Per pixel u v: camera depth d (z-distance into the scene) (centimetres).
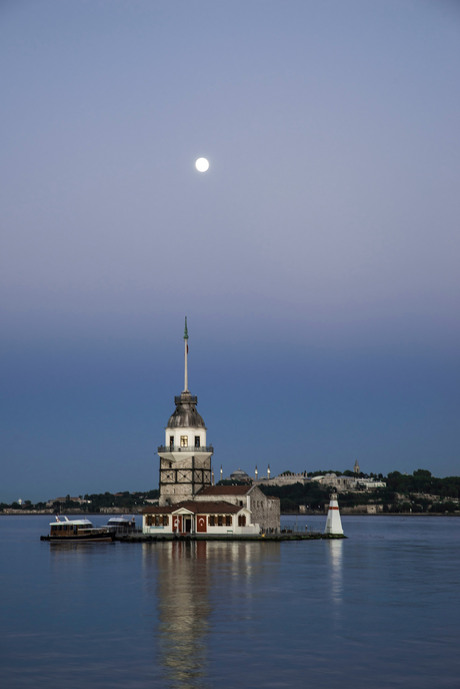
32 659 7156
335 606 9412
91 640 7769
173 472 19738
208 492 19550
